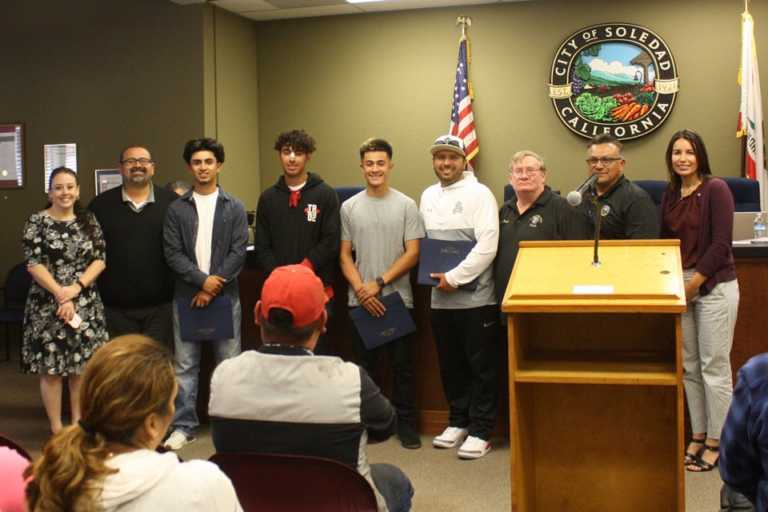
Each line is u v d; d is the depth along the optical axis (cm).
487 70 721
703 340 352
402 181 746
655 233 366
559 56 701
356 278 405
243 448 186
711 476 347
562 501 272
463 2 714
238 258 412
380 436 189
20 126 721
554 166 712
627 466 266
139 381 131
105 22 701
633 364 241
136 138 700
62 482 125
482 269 381
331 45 754
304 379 183
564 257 249
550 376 229
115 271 418
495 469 369
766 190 647
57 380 412
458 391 406
